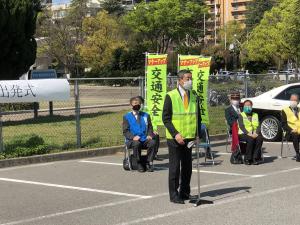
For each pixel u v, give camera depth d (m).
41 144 12.32
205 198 7.80
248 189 8.42
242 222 6.34
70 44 67.56
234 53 75.50
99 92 25.61
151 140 10.45
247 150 11.08
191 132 7.51
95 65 68.50
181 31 66.69
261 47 60.00
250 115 11.30
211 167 10.83
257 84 20.36
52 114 20.28
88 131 15.74
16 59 21.92
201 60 12.08
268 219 6.46
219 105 20.19
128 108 23.72
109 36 68.25
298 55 43.50
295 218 6.49
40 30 65.19
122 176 9.92
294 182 8.98
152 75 12.20
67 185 9.11
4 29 20.80
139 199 7.86
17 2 21.12
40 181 9.54
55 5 81.38
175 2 65.00
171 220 6.55
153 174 10.09
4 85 11.64
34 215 7.00
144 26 65.38
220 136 15.61
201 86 11.96
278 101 14.70
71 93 18.69
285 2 55.66
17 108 20.77
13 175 10.23
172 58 67.31
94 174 10.19
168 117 7.49
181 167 7.66
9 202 7.83
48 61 74.50
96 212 7.09
